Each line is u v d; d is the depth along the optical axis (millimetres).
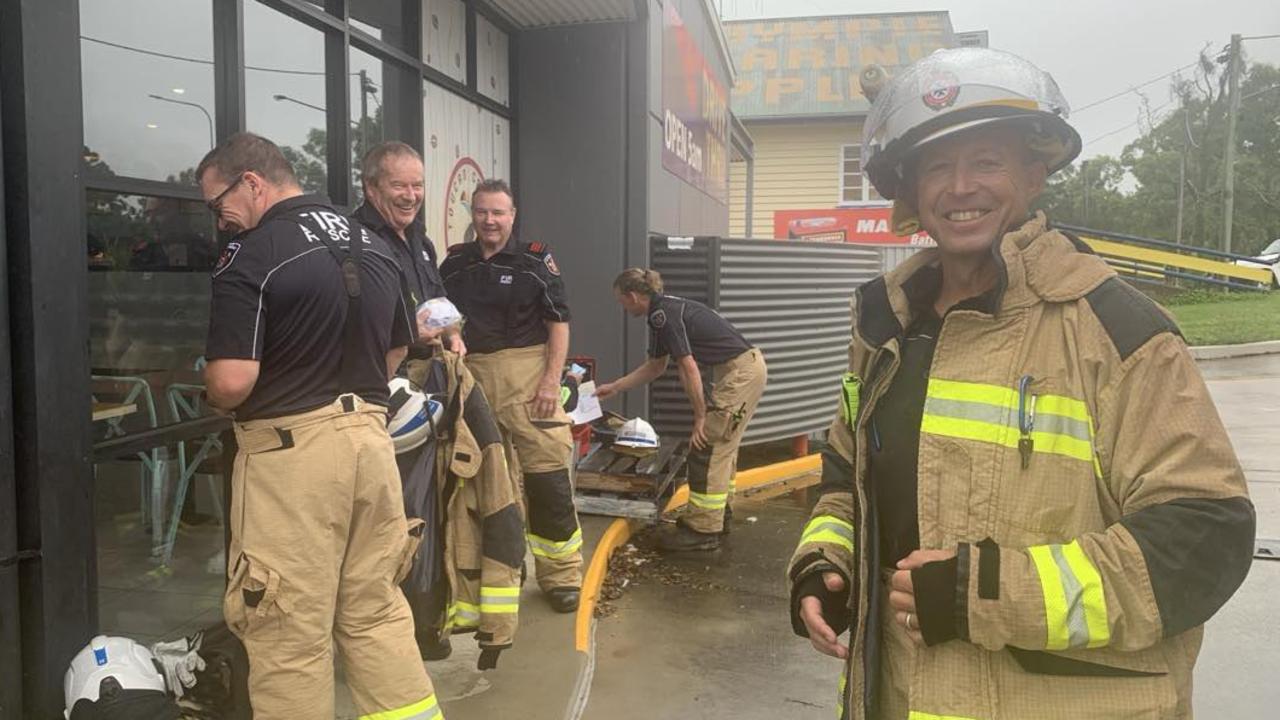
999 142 1567
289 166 2783
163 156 3439
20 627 2602
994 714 1452
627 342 7152
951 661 1490
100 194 3145
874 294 1753
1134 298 1430
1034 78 1535
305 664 2523
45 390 2588
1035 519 1440
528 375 4414
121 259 3240
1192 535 1311
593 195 7105
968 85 1520
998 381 1488
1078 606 1336
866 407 1675
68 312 2662
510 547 3486
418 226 3824
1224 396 12328
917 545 1601
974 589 1376
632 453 5965
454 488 3441
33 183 2539
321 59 4543
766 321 7805
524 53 7121
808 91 24703
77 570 2699
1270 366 15828
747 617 4816
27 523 2590
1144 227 43594
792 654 4363
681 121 8898
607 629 4641
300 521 2494
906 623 1475
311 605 2516
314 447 2520
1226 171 31172
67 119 2646
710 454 5727
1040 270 1488
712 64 11617
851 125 24672
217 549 3762
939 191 1599
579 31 7051
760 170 25219
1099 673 1408
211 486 3730
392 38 5270
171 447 3490
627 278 5512
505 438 4426
